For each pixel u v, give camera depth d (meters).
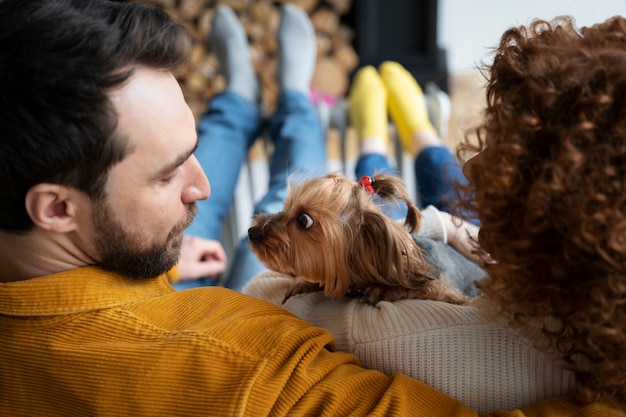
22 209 0.64
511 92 0.61
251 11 2.64
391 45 2.74
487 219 0.62
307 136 1.72
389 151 2.07
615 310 0.56
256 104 1.92
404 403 0.65
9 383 0.69
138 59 0.63
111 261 0.72
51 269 0.71
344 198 0.90
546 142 0.57
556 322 0.65
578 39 0.62
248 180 1.97
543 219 0.56
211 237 1.56
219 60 1.98
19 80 0.57
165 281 0.83
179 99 0.68
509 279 0.62
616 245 0.53
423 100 1.98
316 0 2.71
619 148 0.53
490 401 0.70
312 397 0.63
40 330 0.68
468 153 0.78
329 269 0.90
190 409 0.62
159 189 0.70
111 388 0.64
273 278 1.07
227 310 0.73
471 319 0.71
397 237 0.86
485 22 2.74
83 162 0.62
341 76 2.76
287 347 0.66
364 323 0.79
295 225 0.93
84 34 0.60
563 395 0.69
